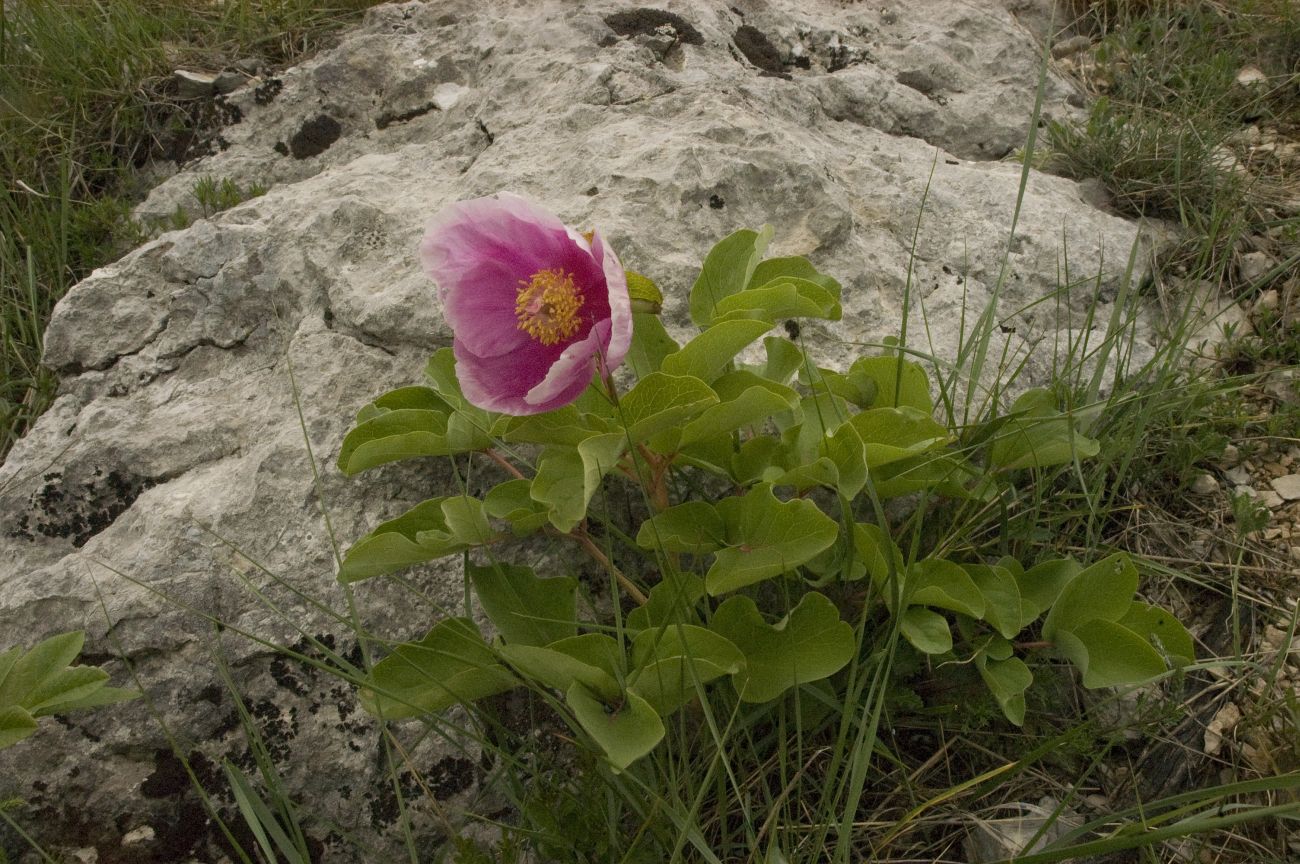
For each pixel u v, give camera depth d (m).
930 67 1.19
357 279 0.94
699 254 0.93
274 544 0.84
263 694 0.81
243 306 0.96
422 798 0.80
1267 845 0.77
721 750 0.71
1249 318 1.03
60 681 0.76
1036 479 0.85
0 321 1.06
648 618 0.77
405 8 1.22
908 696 0.80
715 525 0.78
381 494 0.85
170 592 0.83
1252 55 1.26
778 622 0.80
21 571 0.86
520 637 0.77
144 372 0.95
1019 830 0.78
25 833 0.76
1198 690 0.83
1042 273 1.01
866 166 1.04
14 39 1.22
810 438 0.81
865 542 0.77
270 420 0.90
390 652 0.82
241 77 1.21
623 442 0.73
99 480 0.88
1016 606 0.78
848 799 0.72
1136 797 0.78
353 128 1.14
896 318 0.95
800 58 1.16
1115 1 1.33
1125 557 0.77
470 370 0.73
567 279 0.72
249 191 1.12
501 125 1.05
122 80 1.20
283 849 0.76
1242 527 0.90
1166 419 0.94
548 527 0.80
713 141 0.97
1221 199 1.10
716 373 0.77
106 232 1.12
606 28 1.10
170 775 0.80
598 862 0.76
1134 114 1.18
